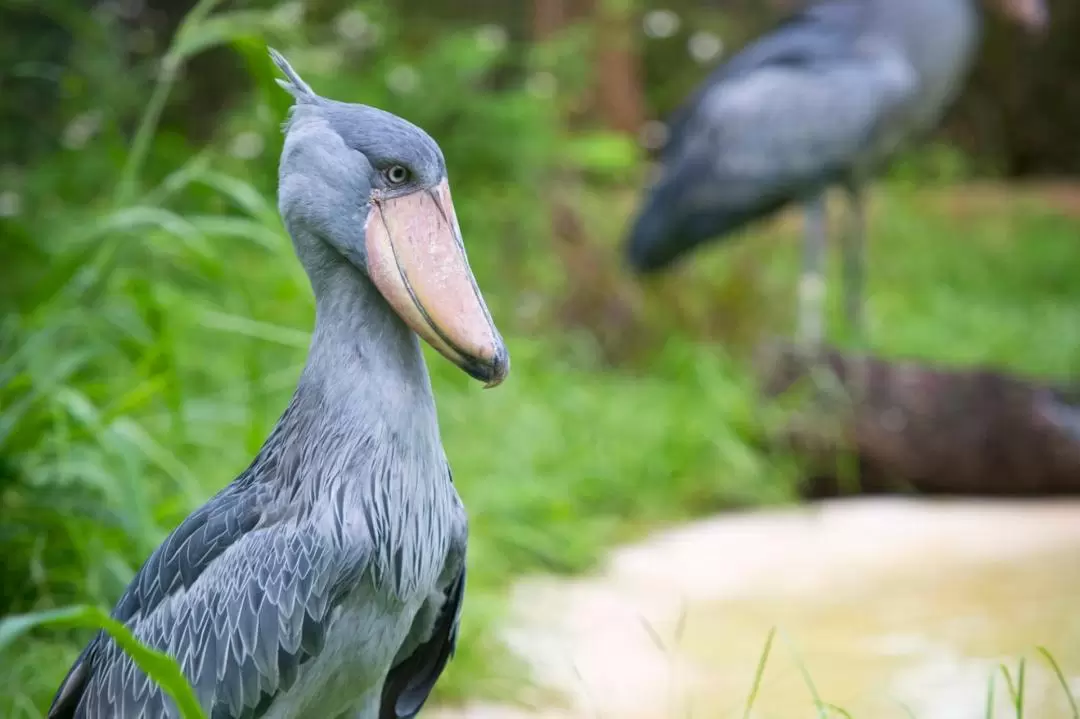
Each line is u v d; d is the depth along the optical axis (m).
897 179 26.03
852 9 15.70
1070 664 7.67
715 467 11.88
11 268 9.98
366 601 4.95
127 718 4.92
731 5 25.58
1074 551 10.12
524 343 13.02
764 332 15.26
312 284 5.14
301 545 4.84
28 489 7.21
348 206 4.96
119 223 7.71
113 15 15.10
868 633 8.37
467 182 14.88
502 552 9.66
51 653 6.94
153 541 6.87
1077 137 29.91
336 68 14.16
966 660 7.80
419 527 4.98
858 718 7.00
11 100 14.83
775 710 7.17
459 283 4.94
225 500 5.11
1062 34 29.66
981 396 12.01
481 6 19.53
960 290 20.28
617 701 7.39
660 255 15.49
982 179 29.05
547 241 15.02
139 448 7.33
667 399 12.92
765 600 9.11
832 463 12.08
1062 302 19.70
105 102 13.80
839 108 15.02
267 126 11.18
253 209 7.77
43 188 12.51
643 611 8.93
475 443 11.07
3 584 7.16
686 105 16.23
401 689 5.56
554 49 15.91
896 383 12.14
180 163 12.48
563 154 15.13
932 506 11.81
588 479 11.29
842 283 18.83
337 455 4.92
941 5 15.05
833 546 10.47
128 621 5.10
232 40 7.29
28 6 14.45
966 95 29.94
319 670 4.95
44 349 7.97
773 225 20.97
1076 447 11.84
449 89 14.62
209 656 4.82
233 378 9.66
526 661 7.85
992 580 9.42
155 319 7.95
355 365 5.00
